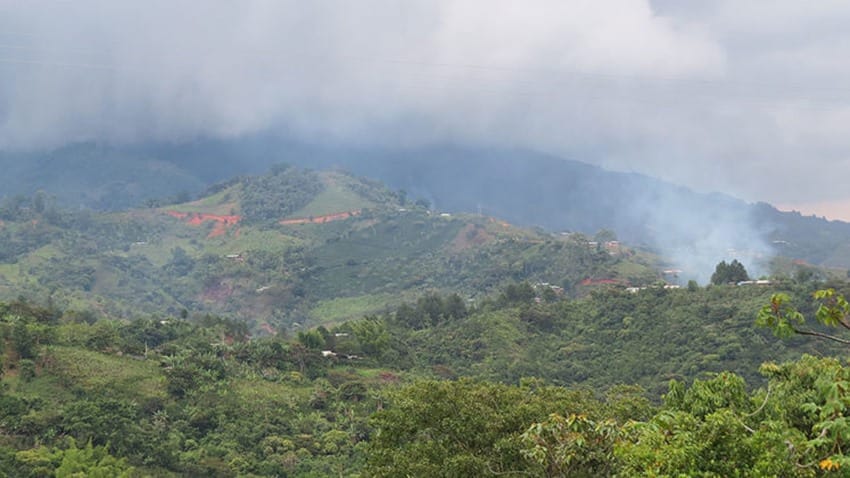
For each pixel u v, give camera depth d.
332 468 63.31
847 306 12.00
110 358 81.12
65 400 69.06
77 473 53.12
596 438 19.28
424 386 26.72
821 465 11.91
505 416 25.06
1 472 53.47
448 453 24.27
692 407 21.95
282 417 74.50
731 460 13.62
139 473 58.44
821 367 22.31
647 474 13.86
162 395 74.00
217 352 91.19
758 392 23.86
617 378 90.19
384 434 26.12
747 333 86.81
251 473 62.59
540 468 22.08
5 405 63.00
